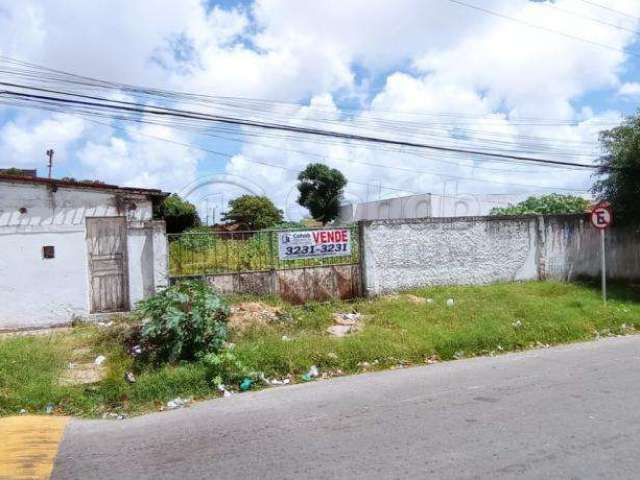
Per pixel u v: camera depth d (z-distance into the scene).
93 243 10.38
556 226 14.48
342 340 8.66
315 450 4.71
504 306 11.20
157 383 6.88
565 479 3.96
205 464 4.54
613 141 14.46
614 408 5.57
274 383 7.41
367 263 11.91
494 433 4.93
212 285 10.73
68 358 7.92
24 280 9.80
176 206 22.52
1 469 4.60
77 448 5.10
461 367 7.89
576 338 10.01
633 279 15.73
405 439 4.87
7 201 11.81
